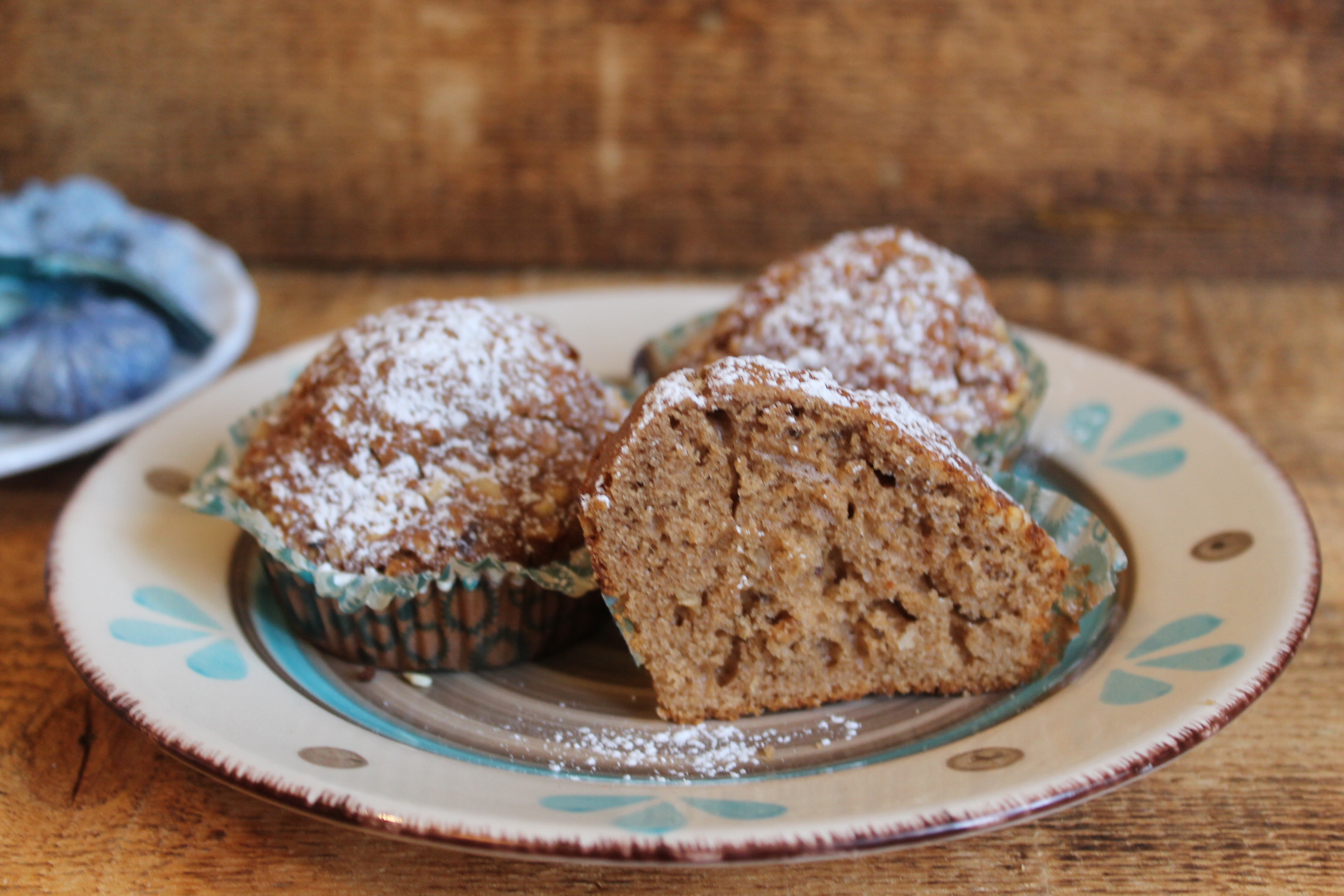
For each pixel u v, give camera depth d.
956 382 0.33
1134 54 0.46
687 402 0.28
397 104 0.47
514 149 0.48
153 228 0.43
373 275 0.48
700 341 0.34
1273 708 0.30
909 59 0.46
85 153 0.48
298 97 0.47
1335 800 0.28
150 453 0.34
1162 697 0.27
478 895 0.27
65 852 0.27
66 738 0.29
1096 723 0.27
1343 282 0.48
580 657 0.31
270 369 0.37
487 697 0.30
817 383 0.29
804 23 0.46
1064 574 0.29
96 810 0.28
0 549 0.34
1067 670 0.29
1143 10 0.45
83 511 0.32
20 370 0.38
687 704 0.29
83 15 0.46
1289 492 0.31
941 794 0.26
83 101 0.47
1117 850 0.27
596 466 0.29
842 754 0.28
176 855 0.27
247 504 0.31
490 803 0.26
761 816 0.26
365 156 0.48
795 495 0.28
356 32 0.46
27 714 0.30
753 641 0.29
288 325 0.44
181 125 0.47
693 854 0.25
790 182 0.48
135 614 0.30
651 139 0.47
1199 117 0.46
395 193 0.48
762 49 0.46
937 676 0.29
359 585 0.29
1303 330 0.44
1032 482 0.31
